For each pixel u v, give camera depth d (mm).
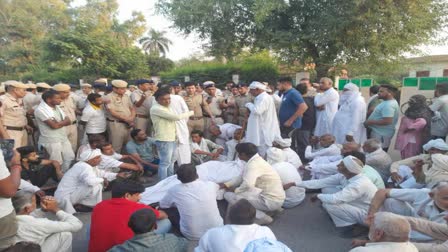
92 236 2881
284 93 6156
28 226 2775
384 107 5680
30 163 4965
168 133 5188
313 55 14547
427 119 5191
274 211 4266
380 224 2254
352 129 6016
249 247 2141
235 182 4363
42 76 24094
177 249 2510
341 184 4301
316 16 13500
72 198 4414
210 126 7383
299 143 6895
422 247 2631
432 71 10125
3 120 5582
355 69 14320
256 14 12898
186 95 7504
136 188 3188
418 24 12234
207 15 14445
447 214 2848
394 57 13734
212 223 3656
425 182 3957
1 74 33375
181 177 3635
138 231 2441
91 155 4539
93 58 21656
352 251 2283
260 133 5633
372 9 12148
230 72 17484
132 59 22719
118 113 6336
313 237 3893
